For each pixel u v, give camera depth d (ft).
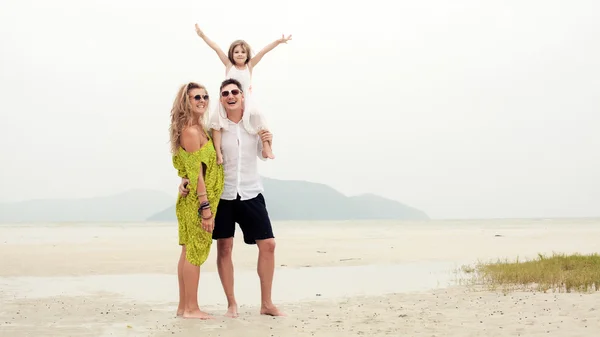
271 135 20.38
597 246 65.92
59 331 17.26
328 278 34.40
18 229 160.76
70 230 148.66
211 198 19.25
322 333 16.80
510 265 36.60
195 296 19.69
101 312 21.09
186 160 18.93
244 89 21.48
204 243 19.40
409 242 77.25
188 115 19.04
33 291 27.94
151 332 17.03
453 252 56.85
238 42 21.88
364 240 84.02
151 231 138.51
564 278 28.27
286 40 22.62
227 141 19.84
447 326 17.78
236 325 18.16
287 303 23.71
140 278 34.37
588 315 19.06
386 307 22.20
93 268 40.19
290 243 74.74
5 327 17.97
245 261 46.09
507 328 17.21
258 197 20.36
